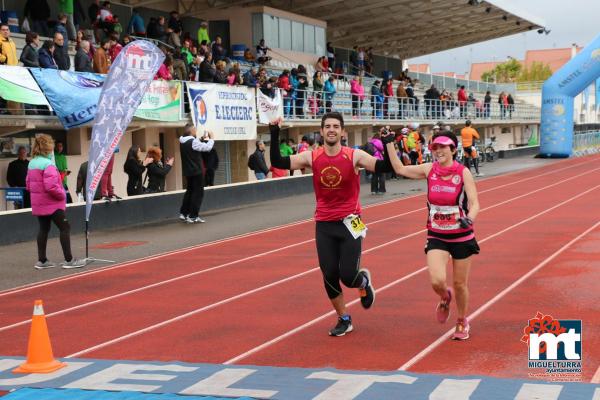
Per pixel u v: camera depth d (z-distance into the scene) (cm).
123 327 791
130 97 1186
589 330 704
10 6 2227
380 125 3300
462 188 658
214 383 576
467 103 4334
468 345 669
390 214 1784
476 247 667
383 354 653
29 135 1870
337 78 3475
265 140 2766
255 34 3241
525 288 904
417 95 4438
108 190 1664
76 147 1967
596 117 7131
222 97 2178
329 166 675
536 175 2962
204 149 1695
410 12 3969
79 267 1167
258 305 869
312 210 1928
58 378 607
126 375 609
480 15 4284
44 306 909
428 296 880
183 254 1281
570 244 1235
